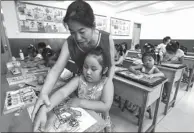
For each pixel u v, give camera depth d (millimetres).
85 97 474
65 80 668
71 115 378
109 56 514
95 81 481
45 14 2459
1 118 418
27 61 1547
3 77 917
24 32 2314
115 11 1951
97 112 396
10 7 2105
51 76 502
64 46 554
